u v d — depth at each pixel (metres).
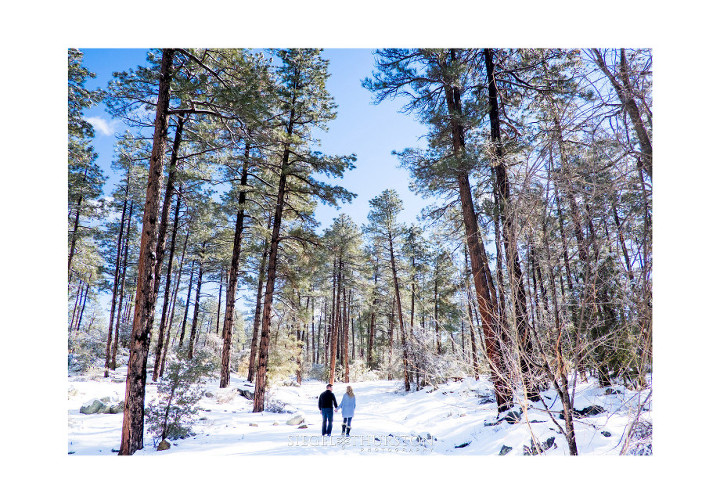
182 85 7.73
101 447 7.14
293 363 18.44
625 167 3.69
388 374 28.05
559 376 4.00
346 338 29.05
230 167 13.66
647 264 3.54
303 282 15.96
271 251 14.03
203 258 23.06
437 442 8.04
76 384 14.35
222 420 10.73
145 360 7.24
